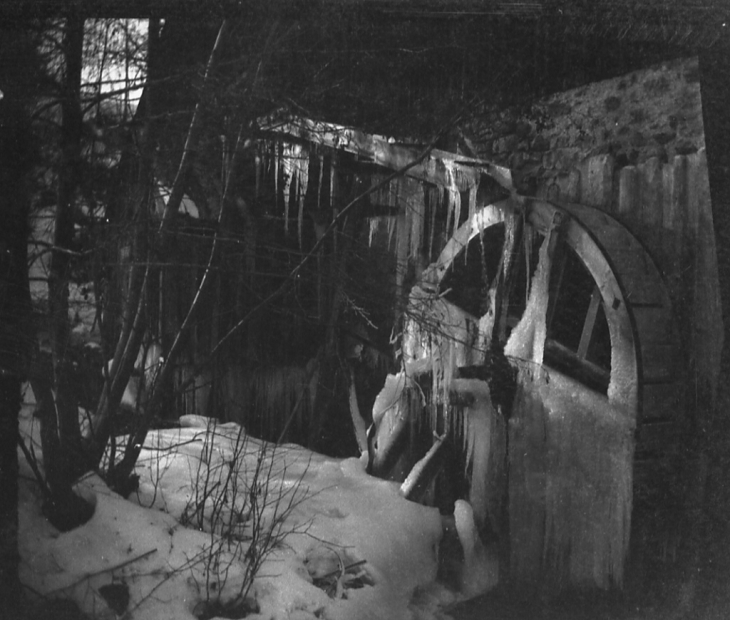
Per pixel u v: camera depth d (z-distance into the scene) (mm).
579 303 6555
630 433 5301
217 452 6691
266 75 5586
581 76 6469
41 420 4738
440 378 7020
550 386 5961
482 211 6711
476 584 6238
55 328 4797
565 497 5809
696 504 5340
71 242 4875
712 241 5359
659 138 5828
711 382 5328
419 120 7289
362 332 8477
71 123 4703
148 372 6832
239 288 6543
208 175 7125
